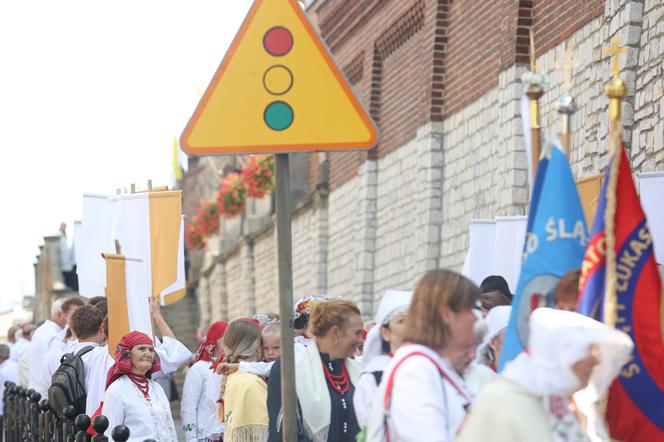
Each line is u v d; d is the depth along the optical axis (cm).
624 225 732
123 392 1235
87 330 1480
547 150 744
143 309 1370
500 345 855
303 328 1262
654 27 1463
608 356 602
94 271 1602
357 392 834
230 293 4891
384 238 2766
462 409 695
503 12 2008
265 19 845
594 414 694
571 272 723
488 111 2114
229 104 841
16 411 2070
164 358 1406
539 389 597
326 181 3244
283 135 841
